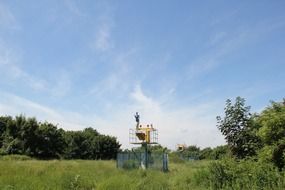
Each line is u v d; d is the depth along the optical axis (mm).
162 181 18484
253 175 12938
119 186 15867
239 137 15320
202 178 15930
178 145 72438
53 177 18188
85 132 89562
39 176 18984
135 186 15688
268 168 13016
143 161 32312
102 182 16656
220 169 14617
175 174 24156
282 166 13148
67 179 17203
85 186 17047
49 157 76750
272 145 13430
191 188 15438
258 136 14539
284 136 13195
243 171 13961
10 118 75938
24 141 72125
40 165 28594
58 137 79562
